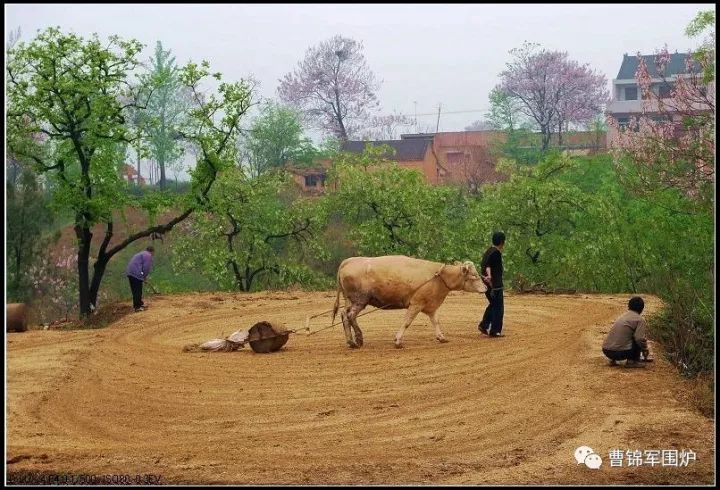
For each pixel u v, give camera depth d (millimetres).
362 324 21047
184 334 20734
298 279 35000
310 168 62219
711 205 24234
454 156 70938
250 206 34719
